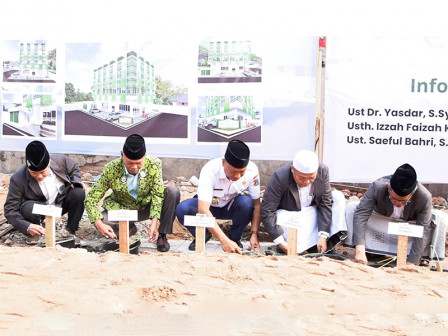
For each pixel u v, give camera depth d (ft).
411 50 20.59
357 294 11.23
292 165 17.88
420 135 20.85
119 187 18.61
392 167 21.02
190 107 22.21
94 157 26.61
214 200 19.10
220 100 21.98
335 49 20.71
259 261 13.55
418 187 17.04
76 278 11.79
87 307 10.07
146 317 9.78
